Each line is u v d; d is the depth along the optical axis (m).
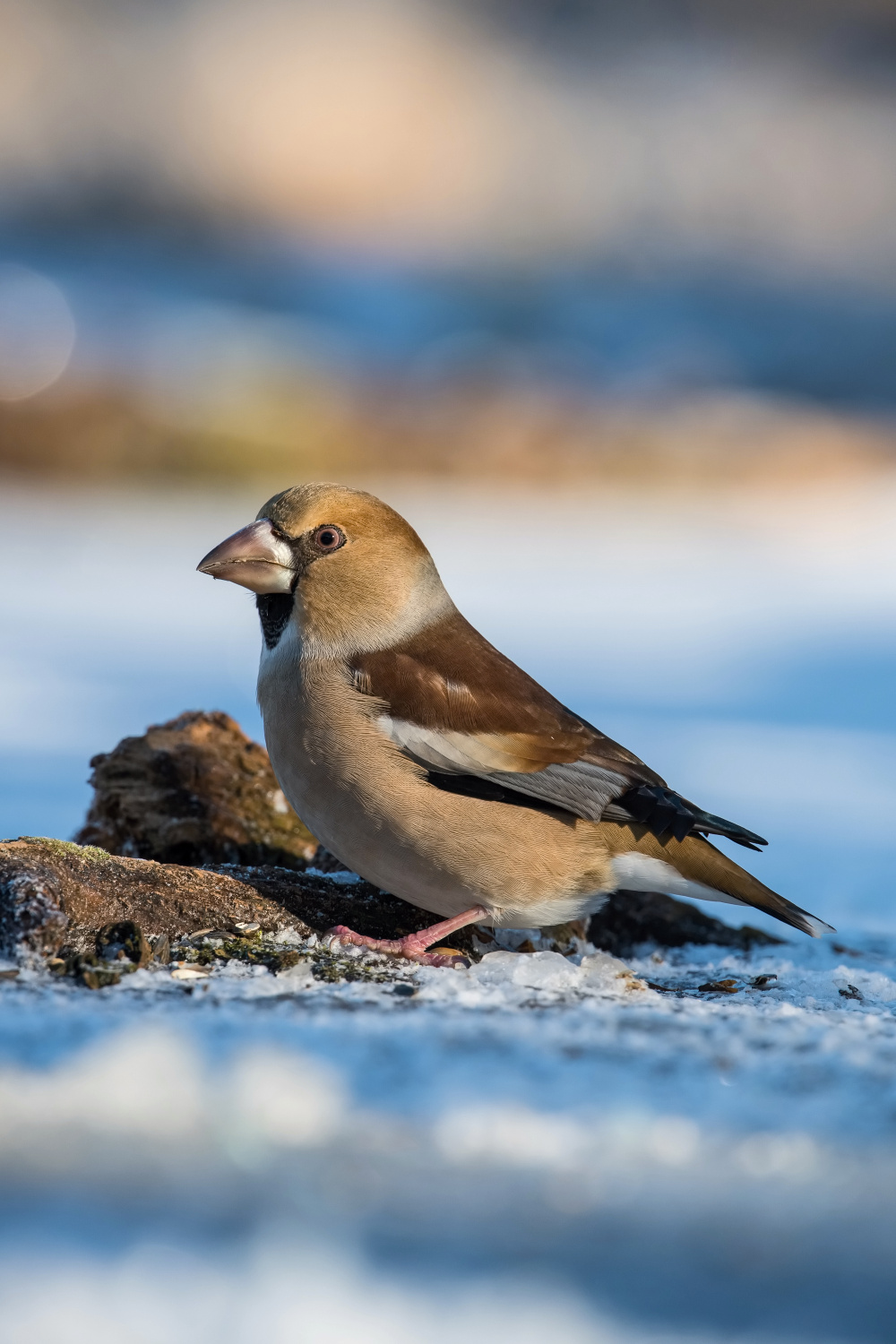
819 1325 3.45
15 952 6.16
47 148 59.53
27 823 10.89
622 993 6.37
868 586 24.28
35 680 16.78
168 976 6.10
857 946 8.66
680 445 36.50
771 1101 4.74
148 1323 3.35
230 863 8.20
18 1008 5.47
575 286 56.34
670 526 30.72
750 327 50.84
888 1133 4.52
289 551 7.05
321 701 6.86
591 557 26.61
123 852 8.20
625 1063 5.05
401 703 6.82
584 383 43.28
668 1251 3.78
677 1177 4.22
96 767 8.29
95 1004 5.56
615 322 51.69
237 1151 4.30
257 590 7.09
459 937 7.36
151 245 57.38
